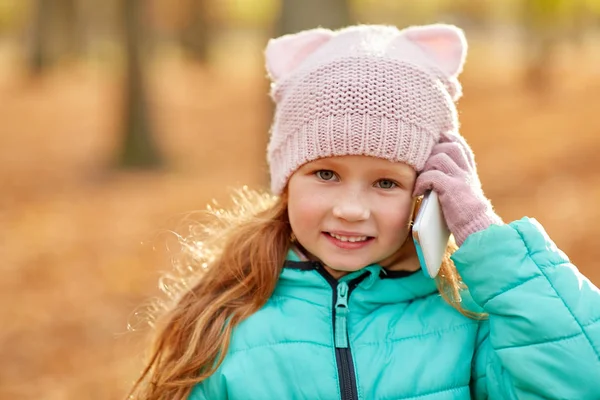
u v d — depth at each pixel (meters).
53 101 21.59
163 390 2.47
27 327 5.73
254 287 2.49
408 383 2.27
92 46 33.28
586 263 6.34
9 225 9.05
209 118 18.94
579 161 10.34
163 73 28.28
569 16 25.28
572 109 15.77
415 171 2.32
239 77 27.59
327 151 2.26
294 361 2.32
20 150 14.77
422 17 37.34
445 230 2.32
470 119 15.91
